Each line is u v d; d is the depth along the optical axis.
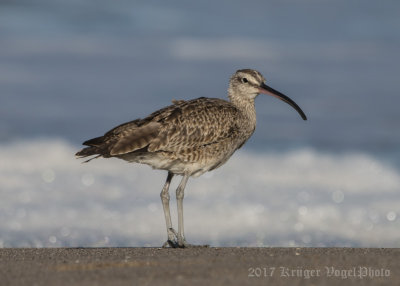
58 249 11.41
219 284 8.32
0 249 11.39
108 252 10.89
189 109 12.29
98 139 11.99
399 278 8.79
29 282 8.50
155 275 8.73
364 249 11.05
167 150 12.01
